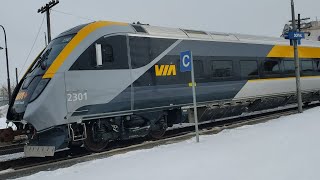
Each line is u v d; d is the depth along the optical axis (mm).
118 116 10461
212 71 13141
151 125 11398
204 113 13039
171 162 7137
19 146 11906
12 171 8242
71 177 6699
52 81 9188
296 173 6023
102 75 10008
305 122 11000
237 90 14070
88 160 9109
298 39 15344
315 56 19375
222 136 10086
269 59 15906
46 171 7609
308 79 18500
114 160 7949
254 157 7074
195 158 7305
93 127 10078
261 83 15266
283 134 9117
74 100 9453
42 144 9320
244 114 17156
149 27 11648
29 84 9633
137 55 10844
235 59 14172
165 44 11688
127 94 10508
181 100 11945
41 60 9961
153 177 6238
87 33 9961
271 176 5949
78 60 9617
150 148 9336
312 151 7219
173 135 12422
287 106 20531
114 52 10328
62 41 10000
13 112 9898
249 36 15578
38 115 9055
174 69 11828
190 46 12492
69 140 9492
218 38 13750
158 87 11281
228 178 5949
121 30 10602
